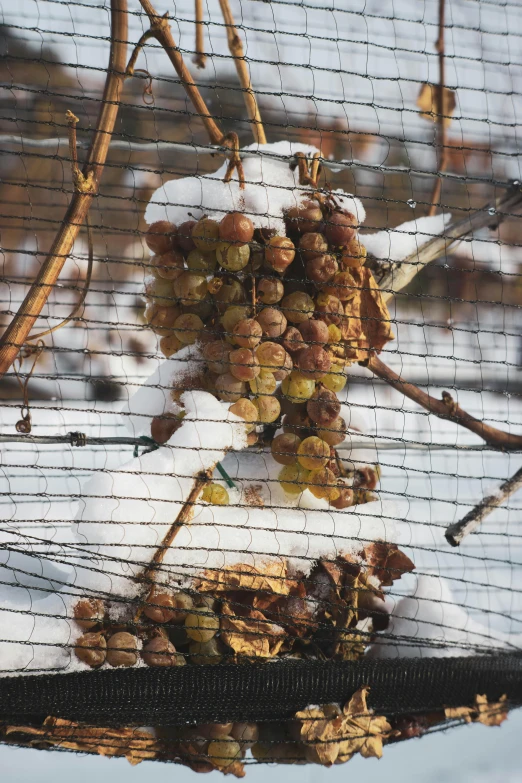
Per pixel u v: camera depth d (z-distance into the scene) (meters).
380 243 1.24
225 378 1.15
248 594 1.16
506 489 1.21
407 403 1.53
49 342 1.48
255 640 1.16
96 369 1.48
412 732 1.20
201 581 1.15
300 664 1.16
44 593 1.16
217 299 1.16
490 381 1.57
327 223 1.15
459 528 1.20
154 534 1.14
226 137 1.16
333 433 1.16
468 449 1.24
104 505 1.14
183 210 1.16
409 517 1.43
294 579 1.17
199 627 1.15
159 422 1.16
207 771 1.17
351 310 1.18
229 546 1.15
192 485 1.15
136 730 1.16
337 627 1.17
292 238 1.16
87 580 1.14
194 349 1.17
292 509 1.17
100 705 1.13
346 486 1.17
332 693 1.17
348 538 1.16
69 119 1.15
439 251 1.25
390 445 1.24
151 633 1.15
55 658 1.13
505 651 1.22
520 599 1.38
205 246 1.15
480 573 1.40
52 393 1.48
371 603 1.21
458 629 1.21
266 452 1.18
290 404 1.17
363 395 1.54
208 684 1.15
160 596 1.14
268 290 1.15
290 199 1.16
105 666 1.14
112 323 1.17
